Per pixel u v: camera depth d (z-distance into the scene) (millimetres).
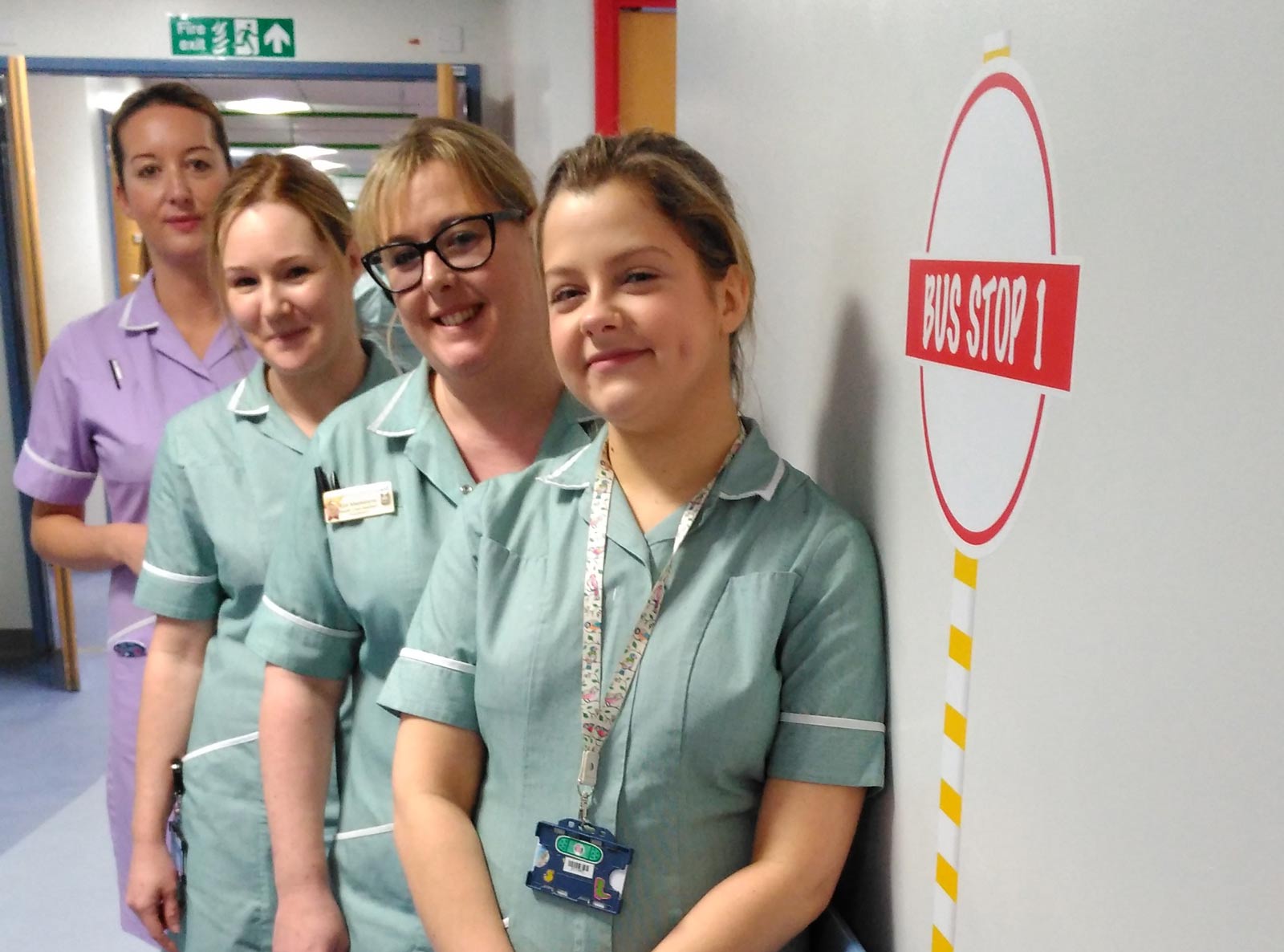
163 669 1617
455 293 1207
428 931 980
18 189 4012
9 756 3582
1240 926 494
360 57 4441
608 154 958
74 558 2029
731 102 1609
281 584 1341
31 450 2098
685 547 981
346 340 1538
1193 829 527
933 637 853
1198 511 516
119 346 2029
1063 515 646
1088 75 607
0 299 4238
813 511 994
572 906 942
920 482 879
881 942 987
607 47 3258
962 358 791
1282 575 460
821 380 1177
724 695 925
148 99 1972
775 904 896
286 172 1458
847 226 1072
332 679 1359
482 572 1042
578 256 941
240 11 4352
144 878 1585
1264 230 467
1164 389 542
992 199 736
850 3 1053
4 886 2795
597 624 979
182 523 1574
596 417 1334
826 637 953
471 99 4531
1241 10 479
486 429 1319
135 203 1996
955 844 815
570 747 967
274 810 1334
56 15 4273
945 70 817
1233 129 485
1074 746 639
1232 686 495
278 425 1544
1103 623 604
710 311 976
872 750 950
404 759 1056
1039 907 686
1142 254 558
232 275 1463
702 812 938
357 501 1293
